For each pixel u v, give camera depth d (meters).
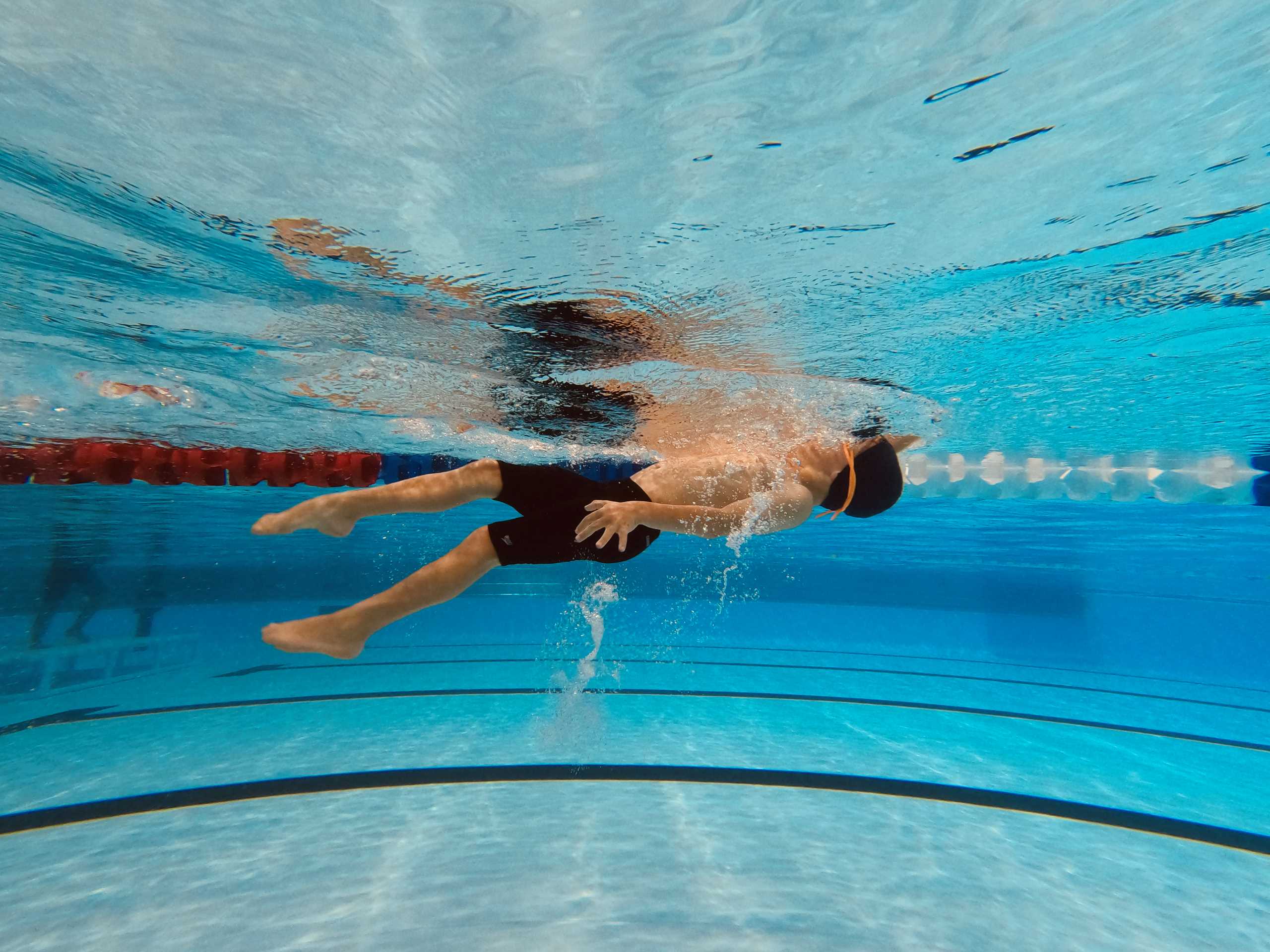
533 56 2.07
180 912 3.11
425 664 12.41
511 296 3.60
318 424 6.20
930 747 6.74
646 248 3.12
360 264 3.27
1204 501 9.16
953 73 2.20
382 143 2.39
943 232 3.08
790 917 3.11
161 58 2.02
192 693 9.26
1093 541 14.94
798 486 3.32
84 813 4.50
